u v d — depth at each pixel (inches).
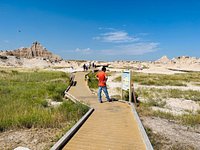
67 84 1024.2
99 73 593.0
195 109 664.4
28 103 555.2
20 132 362.9
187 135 386.3
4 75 1454.2
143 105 593.3
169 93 942.4
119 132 338.6
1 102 560.4
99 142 296.8
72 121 427.8
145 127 401.1
